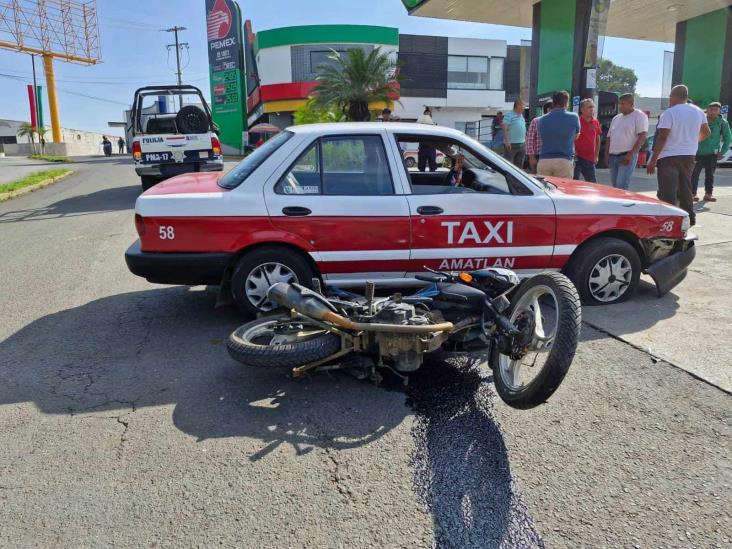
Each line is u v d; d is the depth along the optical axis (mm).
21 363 4023
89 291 5727
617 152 8445
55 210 11047
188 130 12297
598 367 3793
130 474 2758
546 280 3182
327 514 2465
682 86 7242
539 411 3283
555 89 17188
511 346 3271
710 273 5832
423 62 36781
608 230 4922
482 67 37844
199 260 4477
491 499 2543
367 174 4664
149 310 5137
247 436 3078
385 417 3262
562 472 2725
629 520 2400
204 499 2572
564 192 4961
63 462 2859
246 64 42531
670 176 7402
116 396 3533
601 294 5016
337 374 3816
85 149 53375
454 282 3844
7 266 6738
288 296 3590
